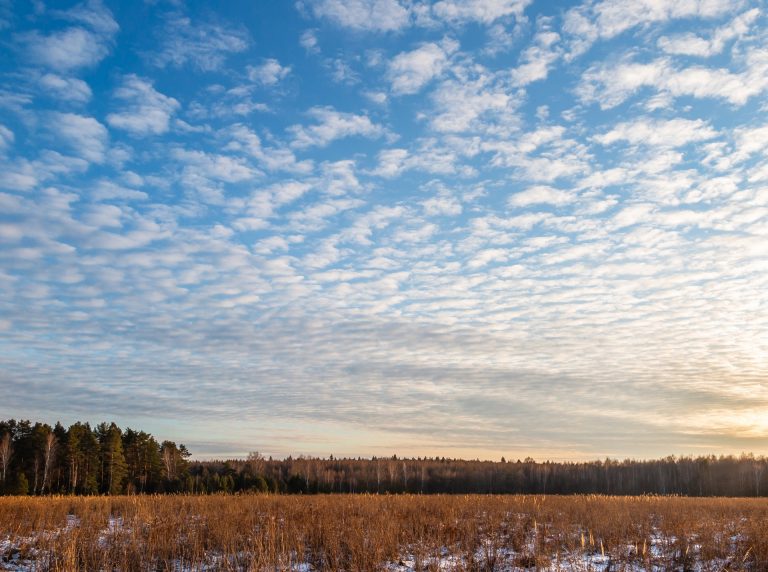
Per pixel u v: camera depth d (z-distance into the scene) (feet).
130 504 85.71
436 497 124.98
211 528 63.41
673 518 81.87
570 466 380.99
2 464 171.53
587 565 52.19
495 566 51.72
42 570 46.80
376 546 53.21
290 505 91.91
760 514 92.73
